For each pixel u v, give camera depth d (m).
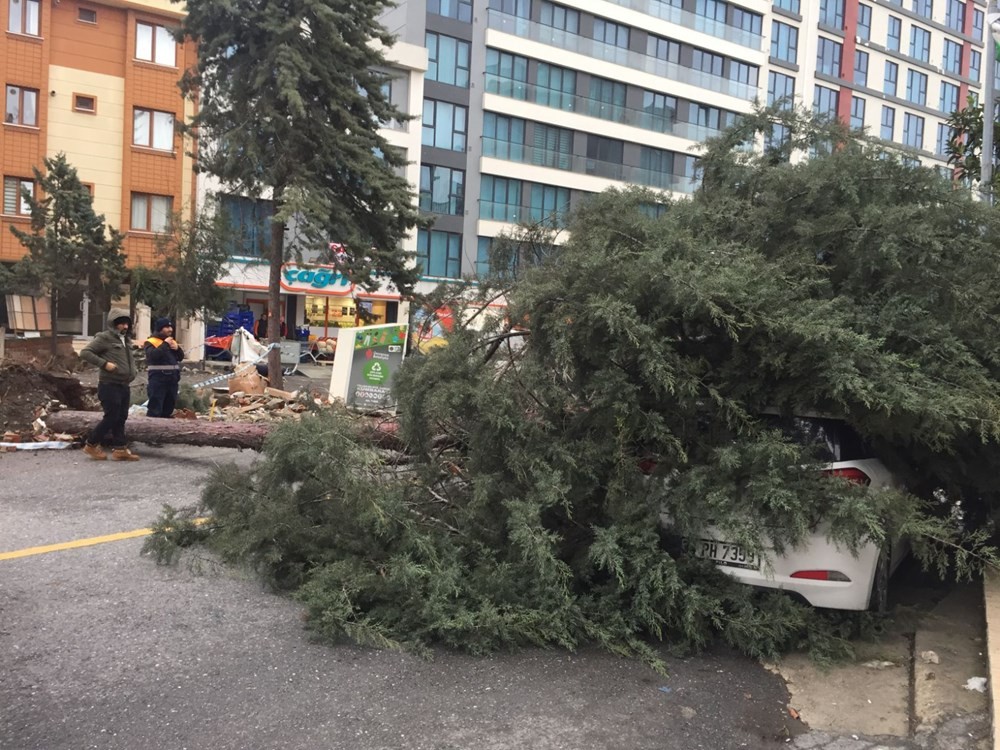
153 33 27.56
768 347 4.17
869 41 48.22
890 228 4.56
